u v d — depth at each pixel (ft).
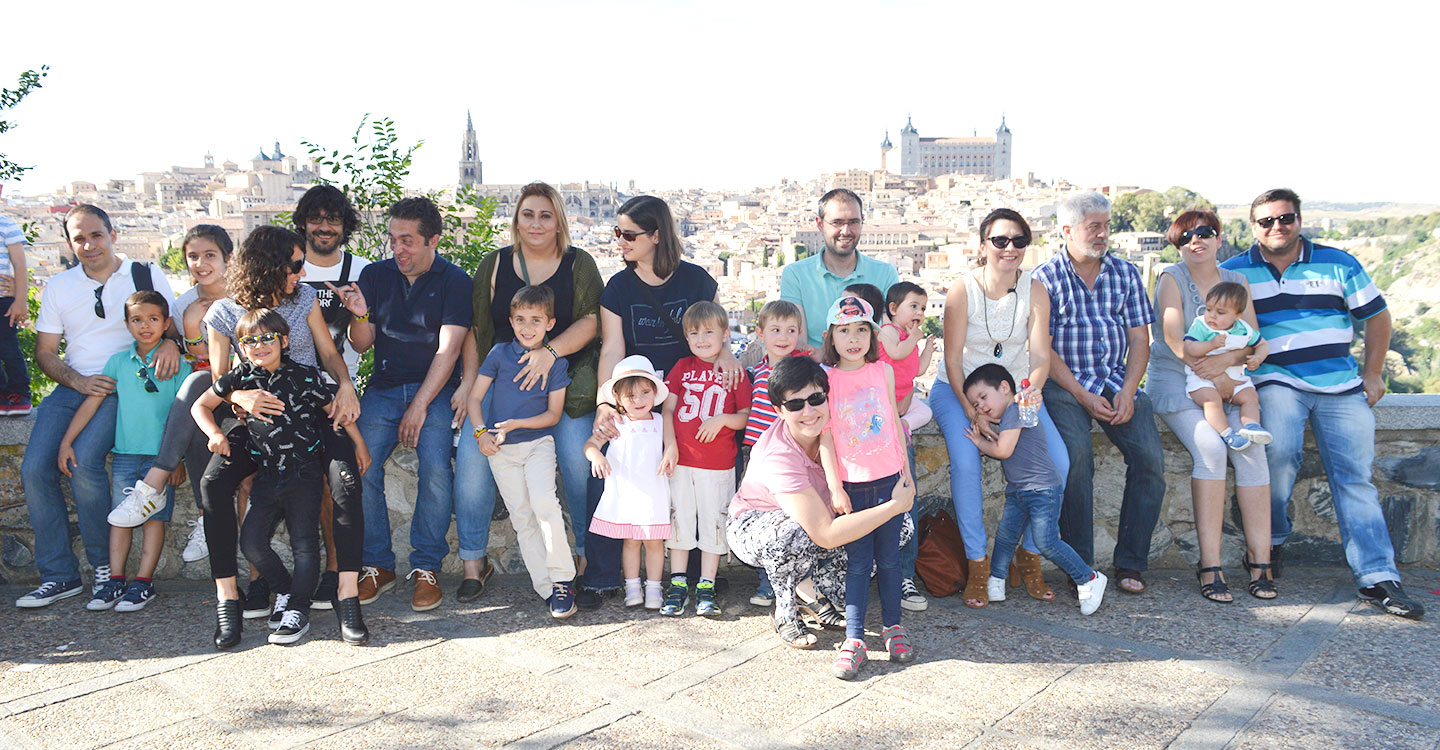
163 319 13.92
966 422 14.06
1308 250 14.48
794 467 11.98
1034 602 13.84
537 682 11.05
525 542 13.74
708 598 13.39
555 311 14.44
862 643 11.39
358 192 21.91
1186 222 14.44
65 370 14.15
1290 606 13.46
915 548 14.26
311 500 12.64
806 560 12.26
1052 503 13.29
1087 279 14.56
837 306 12.28
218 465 12.33
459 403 14.30
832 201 15.64
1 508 14.94
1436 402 14.96
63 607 13.89
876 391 12.10
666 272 14.42
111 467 14.85
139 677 11.28
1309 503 15.30
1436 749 9.28
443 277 14.48
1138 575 14.23
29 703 10.55
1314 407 14.28
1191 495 15.37
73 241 14.16
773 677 11.18
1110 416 13.99
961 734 9.64
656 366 14.35
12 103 24.98
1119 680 10.96
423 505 14.19
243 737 9.71
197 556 14.82
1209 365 13.94
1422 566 15.21
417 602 13.69
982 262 14.28
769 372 13.39
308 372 12.68
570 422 14.12
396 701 10.54
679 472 13.55
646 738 9.61
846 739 9.55
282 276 12.82
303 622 12.54
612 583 13.83
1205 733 9.64
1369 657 11.58
